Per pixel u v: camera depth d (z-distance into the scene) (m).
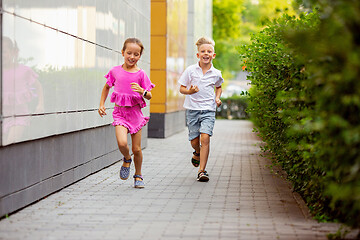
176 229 4.98
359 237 4.46
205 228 5.03
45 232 4.84
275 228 5.02
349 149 3.84
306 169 5.62
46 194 6.63
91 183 7.76
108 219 5.40
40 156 6.41
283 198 6.61
